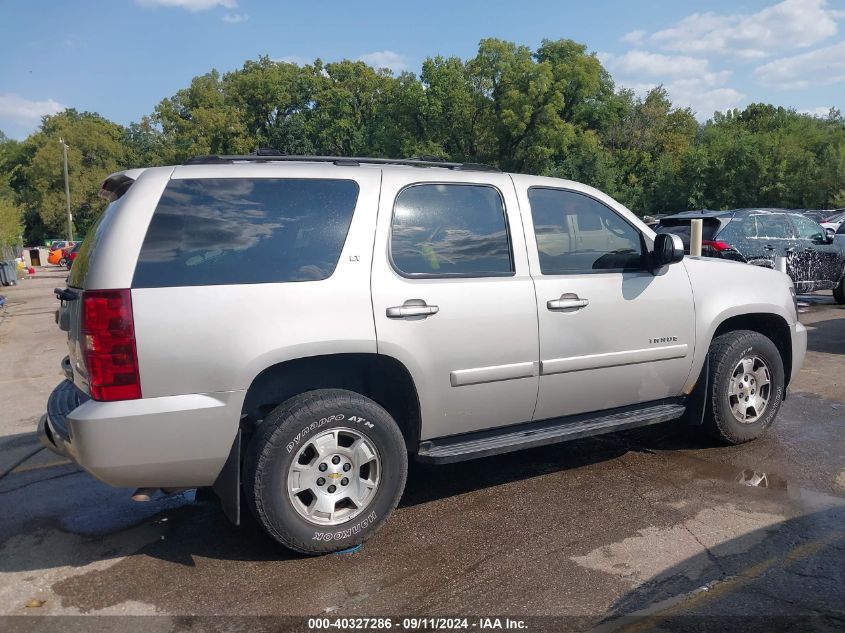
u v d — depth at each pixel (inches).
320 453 137.9
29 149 3078.2
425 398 150.6
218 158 146.3
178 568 138.3
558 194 175.8
